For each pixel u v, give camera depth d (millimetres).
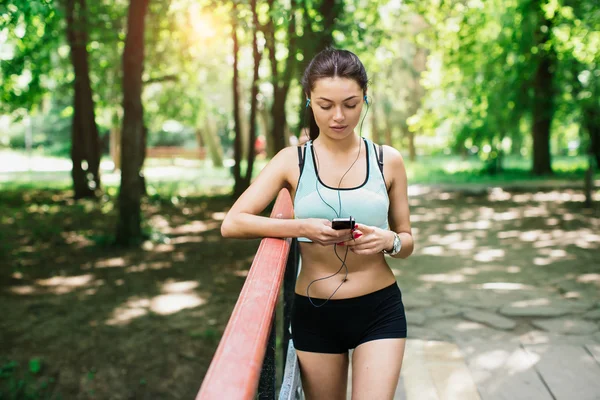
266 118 34125
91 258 11195
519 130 28172
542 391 3754
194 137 58094
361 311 2418
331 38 10680
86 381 6344
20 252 11664
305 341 2480
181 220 15875
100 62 22109
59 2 14508
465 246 10320
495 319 5355
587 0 15156
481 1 19734
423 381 3867
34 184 27016
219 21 15383
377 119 40000
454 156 52438
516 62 23688
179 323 7715
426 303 5957
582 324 5184
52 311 8180
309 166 2393
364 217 2377
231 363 1230
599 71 21922
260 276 1769
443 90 27812
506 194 19594
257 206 2391
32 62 15719
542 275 7723
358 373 2355
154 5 16188
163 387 6277
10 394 6020
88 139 20750
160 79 22375
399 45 32094
